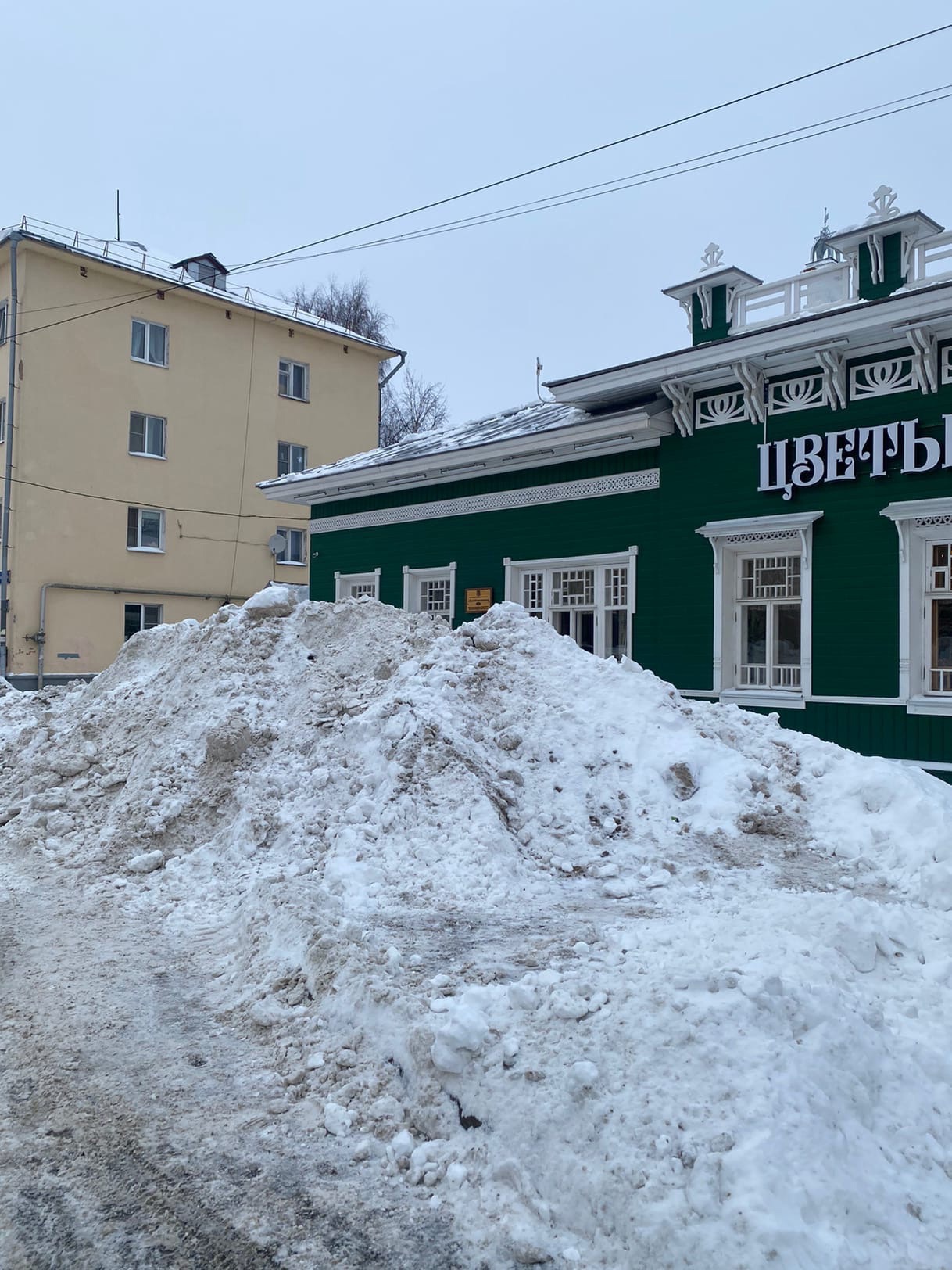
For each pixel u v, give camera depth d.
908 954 4.96
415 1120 3.78
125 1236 3.24
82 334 25.33
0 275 25.06
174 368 27.33
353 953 4.97
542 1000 4.08
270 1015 4.80
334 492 19.22
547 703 8.76
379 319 46.78
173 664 11.19
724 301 13.25
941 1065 3.85
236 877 7.29
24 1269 3.10
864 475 11.30
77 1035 4.79
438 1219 3.31
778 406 12.17
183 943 6.21
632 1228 3.04
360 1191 3.48
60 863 8.17
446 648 9.44
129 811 8.52
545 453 14.95
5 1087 4.29
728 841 7.38
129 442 26.39
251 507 29.36
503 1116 3.59
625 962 4.55
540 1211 3.24
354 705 9.16
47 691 13.95
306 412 30.88
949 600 10.82
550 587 15.41
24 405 24.22
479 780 7.52
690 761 8.09
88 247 26.14
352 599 11.41
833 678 11.55
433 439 19.78
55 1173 3.62
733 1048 3.57
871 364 11.28
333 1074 4.19
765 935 4.68
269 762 8.66
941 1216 3.11
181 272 28.05
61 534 24.94
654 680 9.18
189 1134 3.86
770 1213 2.93
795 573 12.30
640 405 13.95
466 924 5.83
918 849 6.86
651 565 13.77
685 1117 3.33
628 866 7.00
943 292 9.97
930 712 10.68
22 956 6.00
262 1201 3.42
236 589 28.97
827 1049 3.65
